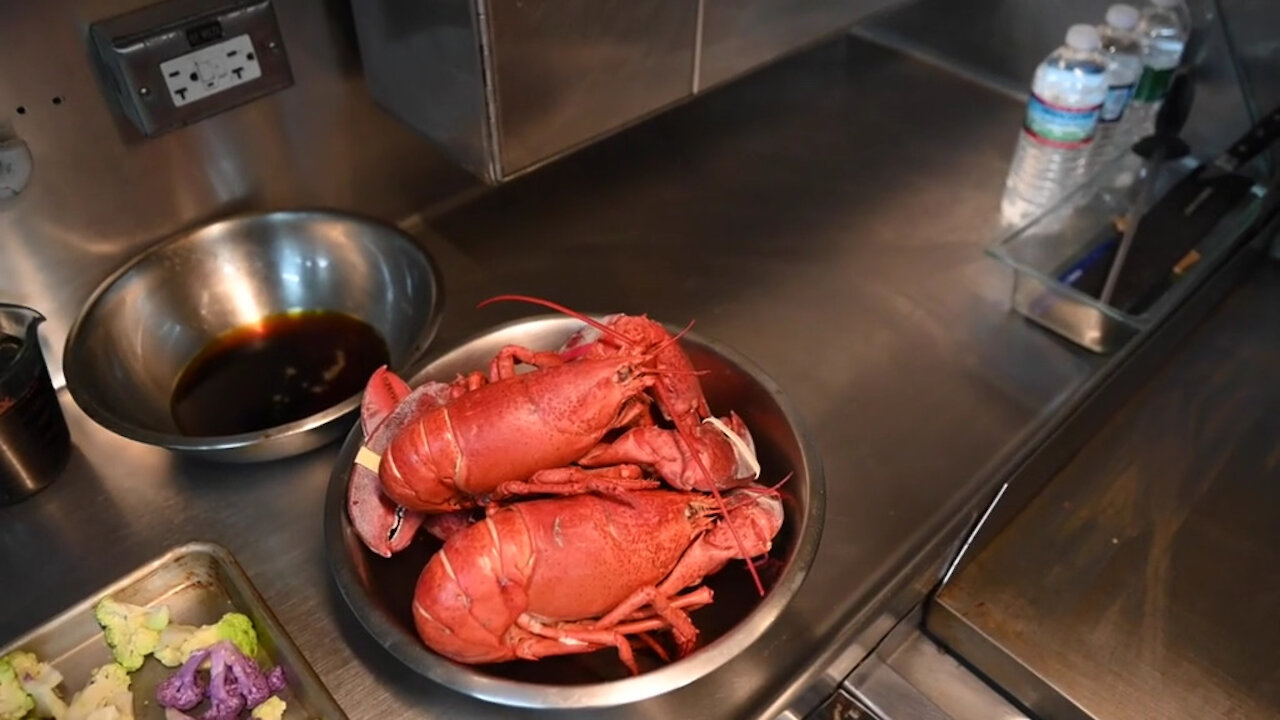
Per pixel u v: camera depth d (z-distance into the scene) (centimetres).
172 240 81
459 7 67
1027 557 84
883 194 101
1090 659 79
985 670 83
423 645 61
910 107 112
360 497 67
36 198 75
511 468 66
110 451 77
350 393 80
